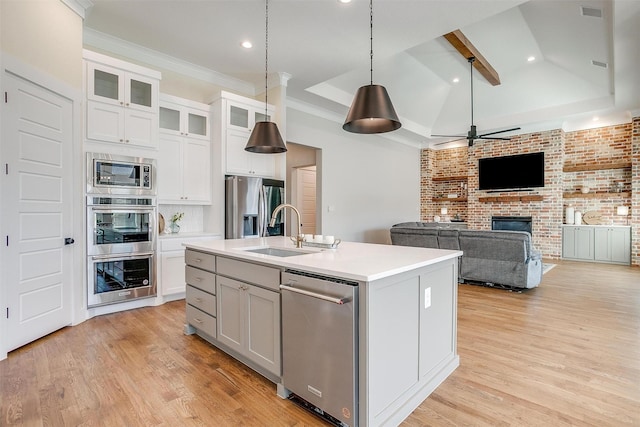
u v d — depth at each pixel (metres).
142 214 3.65
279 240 3.14
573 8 3.79
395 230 5.47
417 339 1.92
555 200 7.22
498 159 7.96
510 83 6.63
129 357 2.46
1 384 2.06
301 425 1.70
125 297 3.53
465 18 3.38
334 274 1.65
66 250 3.04
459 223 8.03
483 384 2.10
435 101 7.42
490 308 3.72
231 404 1.88
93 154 3.29
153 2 3.12
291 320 1.88
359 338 1.56
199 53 4.14
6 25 2.44
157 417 1.75
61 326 3.00
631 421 1.71
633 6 3.04
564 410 1.81
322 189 6.36
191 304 2.88
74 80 3.10
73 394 1.96
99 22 3.46
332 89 5.79
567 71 5.94
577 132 7.49
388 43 3.90
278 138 3.21
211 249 2.57
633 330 3.01
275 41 3.85
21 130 2.57
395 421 1.70
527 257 4.37
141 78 3.66
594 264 6.57
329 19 3.39
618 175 6.96
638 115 6.26
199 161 4.35
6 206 2.46
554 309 3.68
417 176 9.38
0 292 2.40
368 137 7.52
